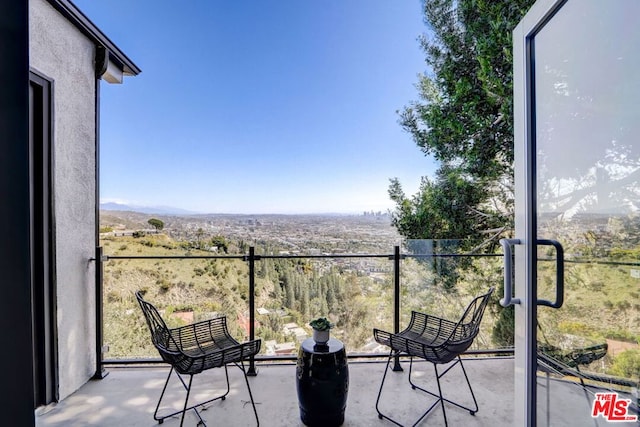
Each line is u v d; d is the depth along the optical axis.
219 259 2.71
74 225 2.43
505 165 4.13
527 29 1.35
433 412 2.17
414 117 4.95
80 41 2.51
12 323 0.60
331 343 2.11
